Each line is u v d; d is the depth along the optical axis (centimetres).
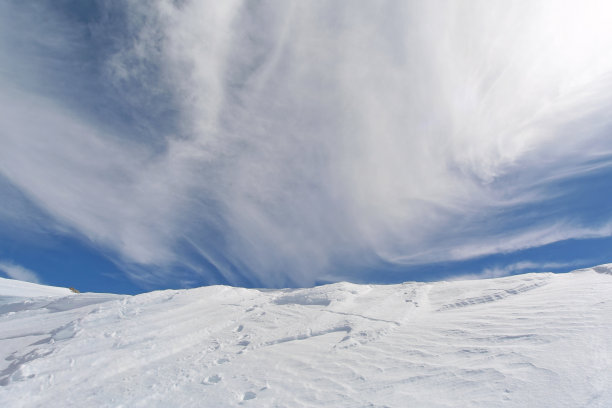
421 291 1355
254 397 572
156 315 1243
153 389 660
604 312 641
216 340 1005
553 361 487
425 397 469
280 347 870
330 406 493
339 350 767
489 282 1285
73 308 1617
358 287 1656
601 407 356
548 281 1085
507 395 427
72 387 702
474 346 628
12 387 694
